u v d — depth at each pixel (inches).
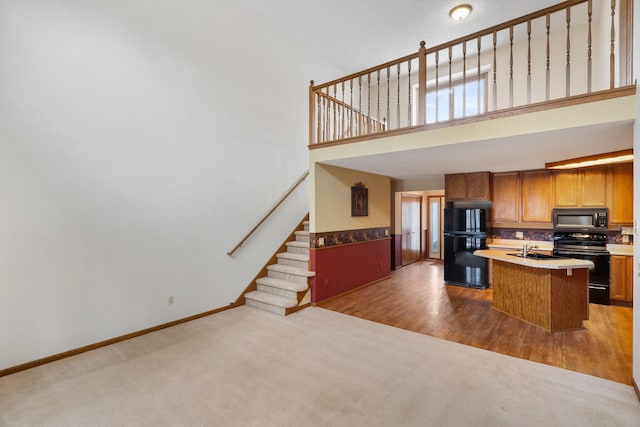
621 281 172.6
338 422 81.0
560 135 111.4
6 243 104.7
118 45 130.4
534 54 221.6
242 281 182.9
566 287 139.3
